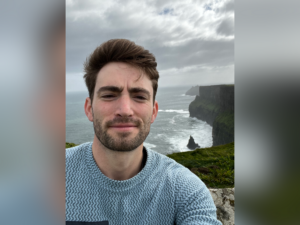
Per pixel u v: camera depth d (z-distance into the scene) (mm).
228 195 810
